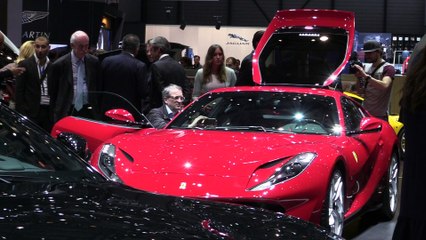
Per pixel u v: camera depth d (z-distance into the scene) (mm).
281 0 28094
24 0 14609
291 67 8008
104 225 2170
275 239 2443
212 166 4625
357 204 5770
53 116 7488
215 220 2557
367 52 8797
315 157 4773
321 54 7977
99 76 7621
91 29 14844
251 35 23797
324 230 2781
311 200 4566
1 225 2023
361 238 5969
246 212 2832
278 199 4391
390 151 6531
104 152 4973
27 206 2279
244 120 5785
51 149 3236
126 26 24031
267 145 4980
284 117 5762
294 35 8023
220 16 28484
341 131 5625
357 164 5520
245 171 4562
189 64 15750
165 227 2285
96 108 6980
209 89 8312
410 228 2992
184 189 4410
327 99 5980
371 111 8703
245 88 6281
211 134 5406
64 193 2566
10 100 8180
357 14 27484
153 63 7922
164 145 5051
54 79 7430
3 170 2861
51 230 2033
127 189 2922
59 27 14742
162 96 7094
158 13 28438
